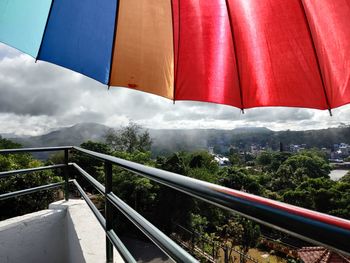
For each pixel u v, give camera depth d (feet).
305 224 1.52
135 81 6.75
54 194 44.24
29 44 7.06
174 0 6.48
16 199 40.50
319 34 5.55
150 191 96.84
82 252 7.70
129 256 4.57
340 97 5.38
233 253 66.59
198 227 87.45
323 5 5.31
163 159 137.08
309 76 5.78
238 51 6.29
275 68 6.03
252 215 1.87
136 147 164.45
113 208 5.76
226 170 138.82
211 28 6.36
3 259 9.46
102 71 6.88
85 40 7.05
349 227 1.35
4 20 6.79
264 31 5.95
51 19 7.17
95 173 89.25
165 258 67.51
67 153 11.71
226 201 2.13
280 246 64.90
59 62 6.90
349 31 5.20
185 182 2.69
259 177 127.13
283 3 5.63
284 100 6.02
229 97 6.47
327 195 76.79
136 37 6.81
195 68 6.56
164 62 6.72
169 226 93.25
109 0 6.94
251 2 5.83
